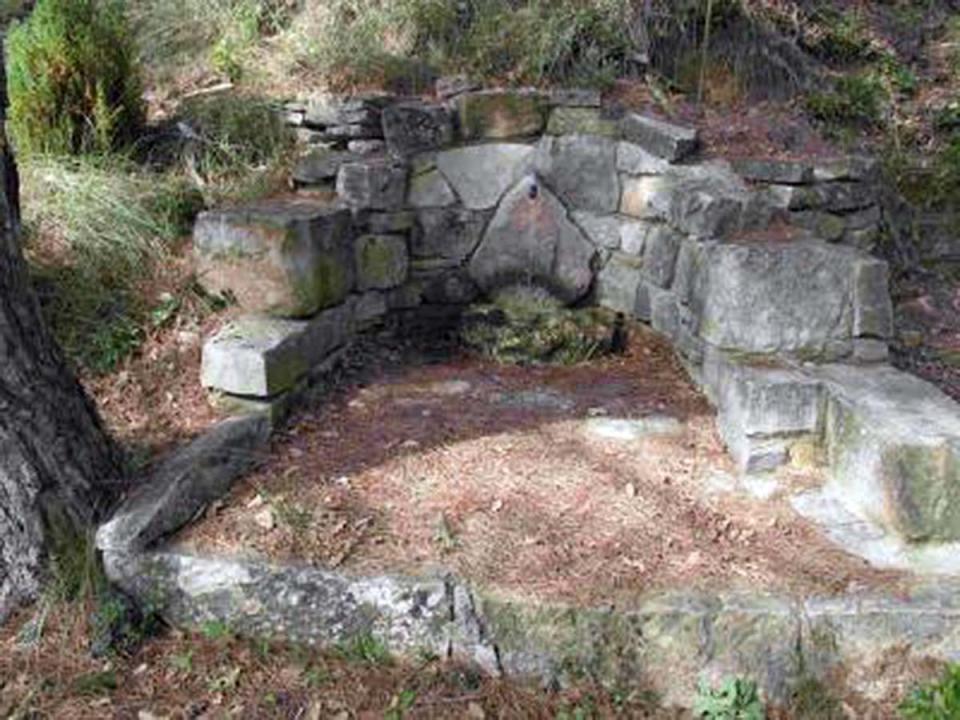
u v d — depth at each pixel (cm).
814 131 482
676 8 498
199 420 349
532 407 388
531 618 271
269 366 349
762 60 506
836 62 556
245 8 511
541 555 289
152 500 298
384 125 439
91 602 287
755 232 380
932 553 290
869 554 292
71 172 418
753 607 268
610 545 295
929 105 546
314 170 436
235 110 458
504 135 449
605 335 441
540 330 437
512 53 470
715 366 372
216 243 385
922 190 512
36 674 274
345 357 423
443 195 452
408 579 278
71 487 295
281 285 377
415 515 308
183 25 517
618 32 479
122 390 364
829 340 357
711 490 327
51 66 422
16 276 283
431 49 478
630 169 443
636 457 347
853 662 269
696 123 460
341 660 279
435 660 277
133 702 269
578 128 448
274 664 279
